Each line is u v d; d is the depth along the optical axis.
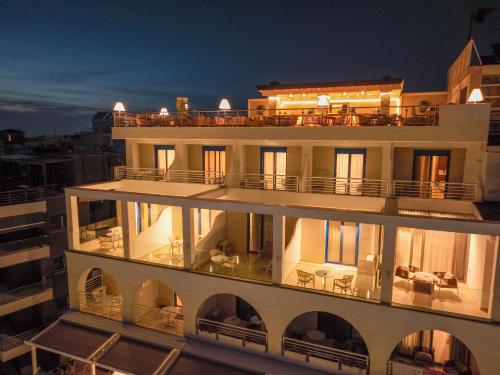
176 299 20.67
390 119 16.56
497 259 11.88
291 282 16.03
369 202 16.55
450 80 23.64
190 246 16.30
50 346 16.84
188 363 15.15
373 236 17.27
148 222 22.12
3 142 46.69
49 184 34.34
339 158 18.11
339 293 14.40
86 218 31.31
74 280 19.02
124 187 21.47
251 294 15.21
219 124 20.45
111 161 39.22
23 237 29.05
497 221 11.87
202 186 19.55
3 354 23.25
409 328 13.03
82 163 35.84
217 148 20.42
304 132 16.94
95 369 17.84
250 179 19.72
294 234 17.34
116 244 20.50
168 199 16.48
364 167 17.69
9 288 26.89
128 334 16.97
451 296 14.30
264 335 15.67
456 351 15.27
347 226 17.67
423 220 12.60
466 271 15.36
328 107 19.50
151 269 17.02
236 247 20.08
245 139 18.25
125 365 15.39
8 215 25.61
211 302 18.92
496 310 12.11
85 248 19.67
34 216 27.34
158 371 14.73
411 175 17.25
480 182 15.59
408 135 15.34
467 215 15.02
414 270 15.13
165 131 19.84
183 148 20.56
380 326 13.38
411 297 14.28
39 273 28.12
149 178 22.02
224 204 15.46
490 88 18.98
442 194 16.80
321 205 17.31
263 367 14.59
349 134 16.19
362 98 22.02
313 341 15.61
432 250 15.82
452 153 16.52
